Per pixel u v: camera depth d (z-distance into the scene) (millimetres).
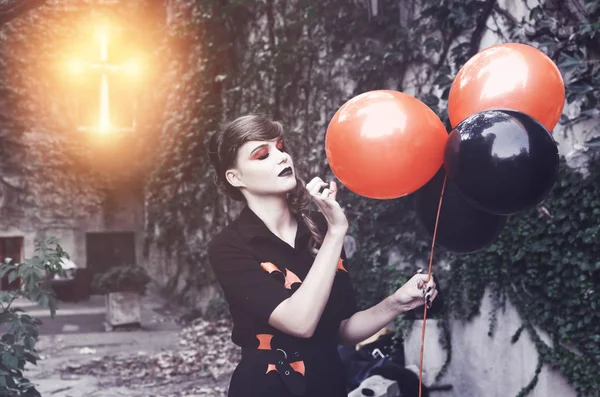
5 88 13531
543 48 4199
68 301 12703
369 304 6086
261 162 2021
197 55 11234
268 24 9031
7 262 4016
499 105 2043
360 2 6559
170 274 12883
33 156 13672
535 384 4297
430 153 1955
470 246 2059
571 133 4086
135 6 13984
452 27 5133
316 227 2105
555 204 4070
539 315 4281
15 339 3916
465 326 4969
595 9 3812
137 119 14336
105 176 14148
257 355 1978
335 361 2049
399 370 4516
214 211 10859
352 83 6801
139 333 9789
